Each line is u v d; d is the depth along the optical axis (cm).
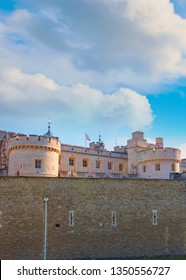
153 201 3812
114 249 3528
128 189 3744
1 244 3183
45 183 3444
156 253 3681
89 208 3538
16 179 3366
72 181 3547
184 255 3794
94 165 6669
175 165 6094
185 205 3953
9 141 5234
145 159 6225
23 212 3306
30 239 3266
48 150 5141
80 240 3428
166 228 3794
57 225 3381
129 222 3653
